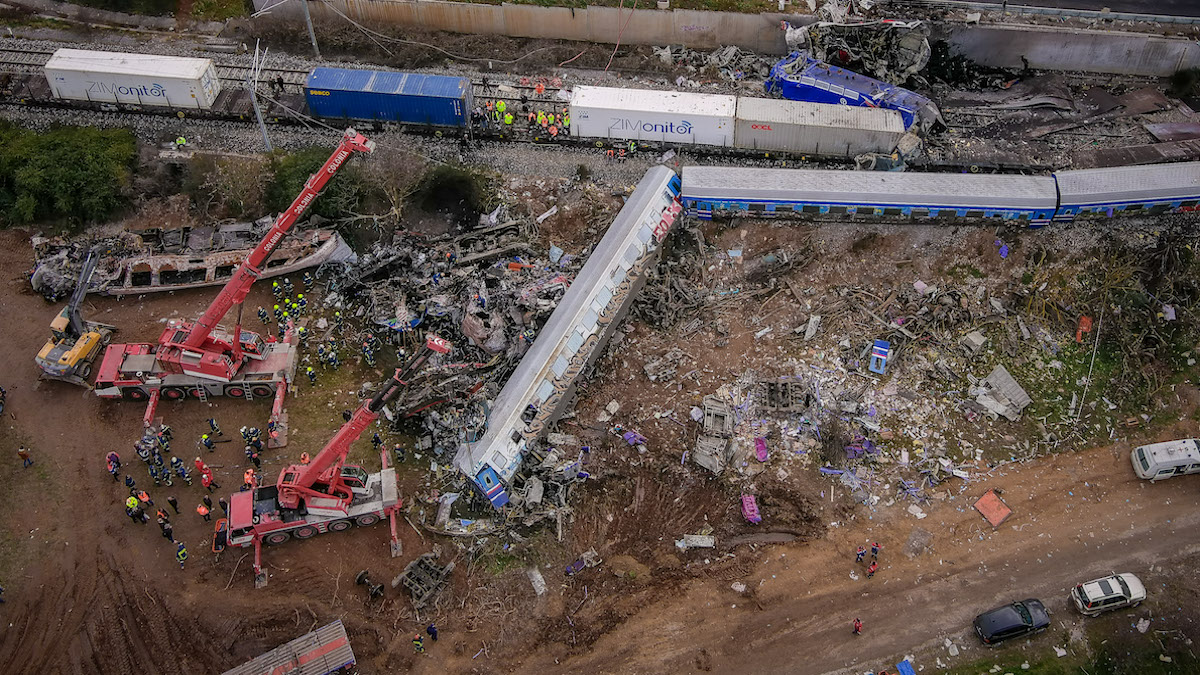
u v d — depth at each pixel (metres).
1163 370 49.47
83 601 42.06
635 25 65.56
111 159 57.09
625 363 50.00
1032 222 53.78
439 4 65.88
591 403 48.50
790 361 49.78
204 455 46.91
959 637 40.97
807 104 57.84
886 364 49.34
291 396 48.97
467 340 49.91
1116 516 44.66
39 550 43.62
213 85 60.88
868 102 59.06
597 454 46.50
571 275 52.62
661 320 51.34
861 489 45.28
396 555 43.34
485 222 55.69
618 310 49.81
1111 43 62.31
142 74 58.53
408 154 57.28
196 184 56.75
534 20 66.06
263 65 63.78
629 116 57.25
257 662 39.28
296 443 47.19
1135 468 46.03
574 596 42.12
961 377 49.28
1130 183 53.06
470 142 59.50
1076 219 54.00
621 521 44.44
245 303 52.91
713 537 43.94
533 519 44.16
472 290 51.53
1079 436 47.41
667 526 44.25
